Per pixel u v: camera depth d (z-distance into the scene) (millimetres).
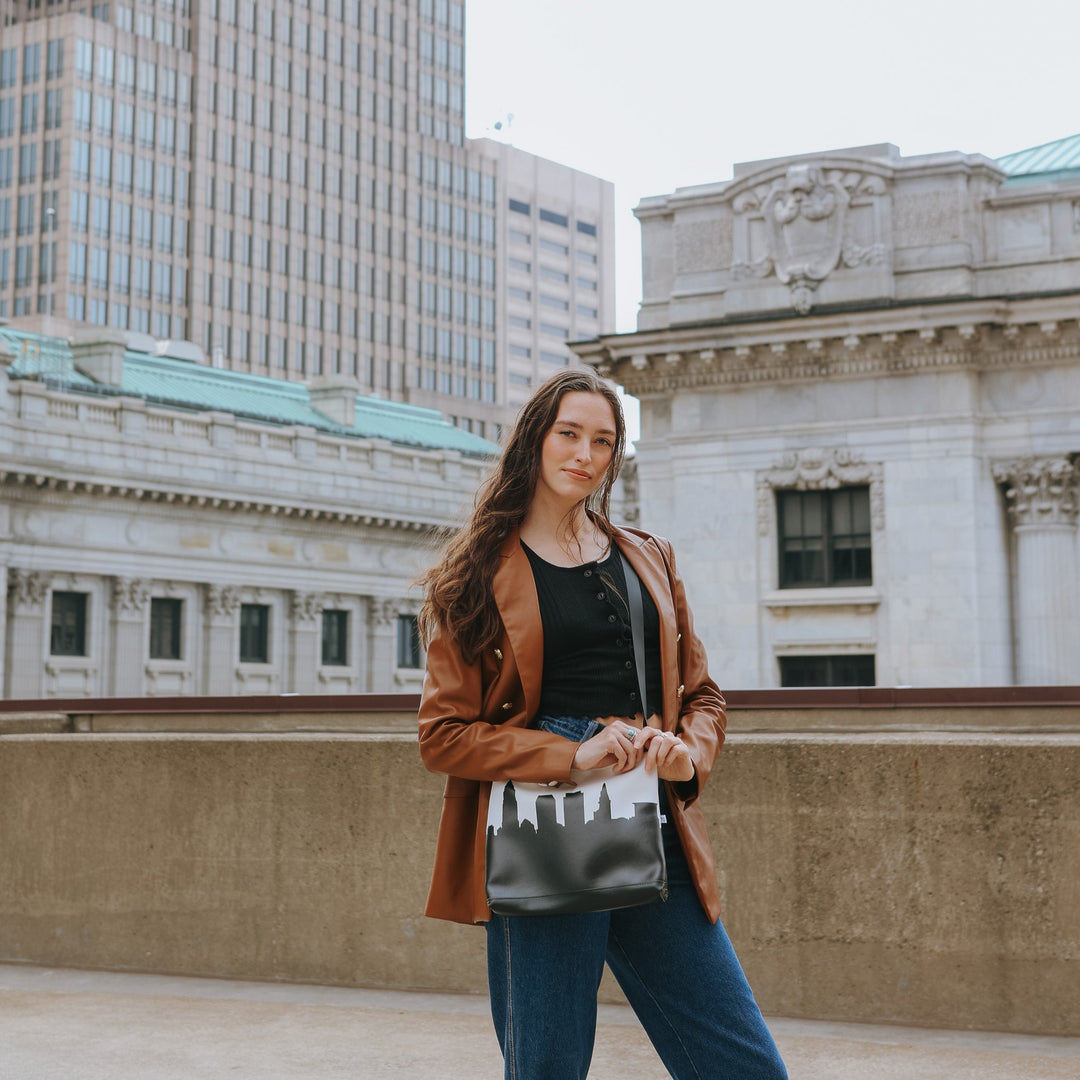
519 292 156500
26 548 55969
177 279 122312
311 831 6234
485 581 2920
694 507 32906
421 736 2936
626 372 33562
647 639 3014
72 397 57531
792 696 6125
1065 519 30781
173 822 6496
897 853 5312
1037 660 30531
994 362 31047
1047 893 5113
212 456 61844
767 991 5438
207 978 6320
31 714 7512
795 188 31734
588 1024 2877
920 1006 5230
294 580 65312
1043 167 35219
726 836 5539
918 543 31188
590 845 2770
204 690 61812
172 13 124062
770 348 31812
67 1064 4949
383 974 6043
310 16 132875
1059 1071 4594
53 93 116875
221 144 125438
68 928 6641
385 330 137500
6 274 117938
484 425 143125
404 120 141125
